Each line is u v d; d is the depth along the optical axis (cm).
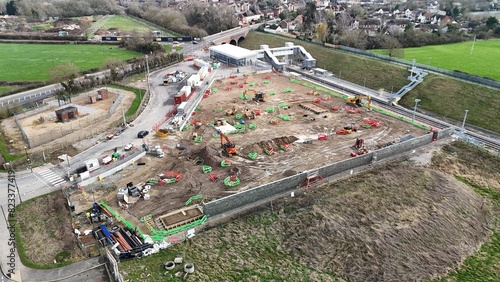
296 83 10375
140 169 5972
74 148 6638
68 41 15875
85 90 9581
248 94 9400
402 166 6041
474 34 15475
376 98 9231
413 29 15150
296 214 4850
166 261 4081
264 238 4503
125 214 4856
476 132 7538
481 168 6175
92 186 5484
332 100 9044
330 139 6969
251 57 12125
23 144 6762
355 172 5850
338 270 4109
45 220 4747
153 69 11831
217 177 5675
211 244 4366
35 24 19988
